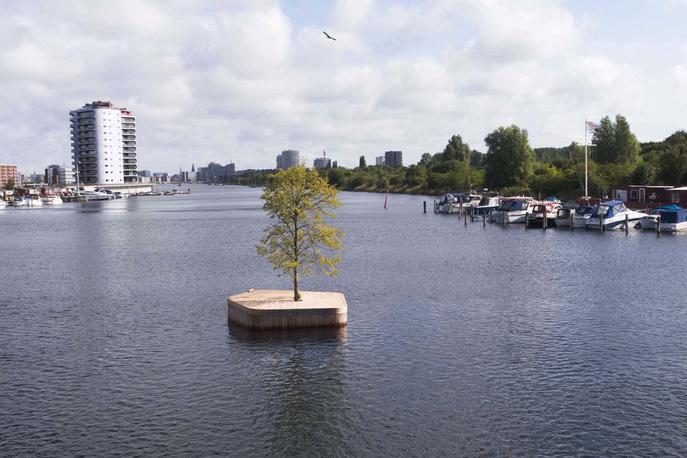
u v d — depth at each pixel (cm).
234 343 3853
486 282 5722
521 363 3447
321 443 2569
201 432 2680
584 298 4975
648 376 3241
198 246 9206
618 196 12681
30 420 2819
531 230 10531
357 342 3838
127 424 2766
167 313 4706
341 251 8088
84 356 3691
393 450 2508
